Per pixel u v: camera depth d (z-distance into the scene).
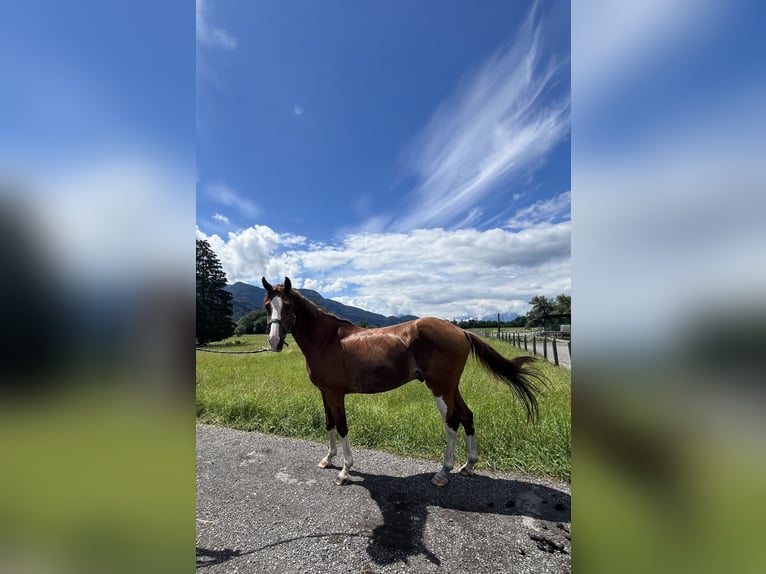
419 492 2.91
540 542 2.27
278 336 3.25
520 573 2.00
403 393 5.80
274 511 2.65
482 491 2.91
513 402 4.51
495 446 3.52
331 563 2.10
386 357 3.22
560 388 5.25
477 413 4.22
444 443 3.75
